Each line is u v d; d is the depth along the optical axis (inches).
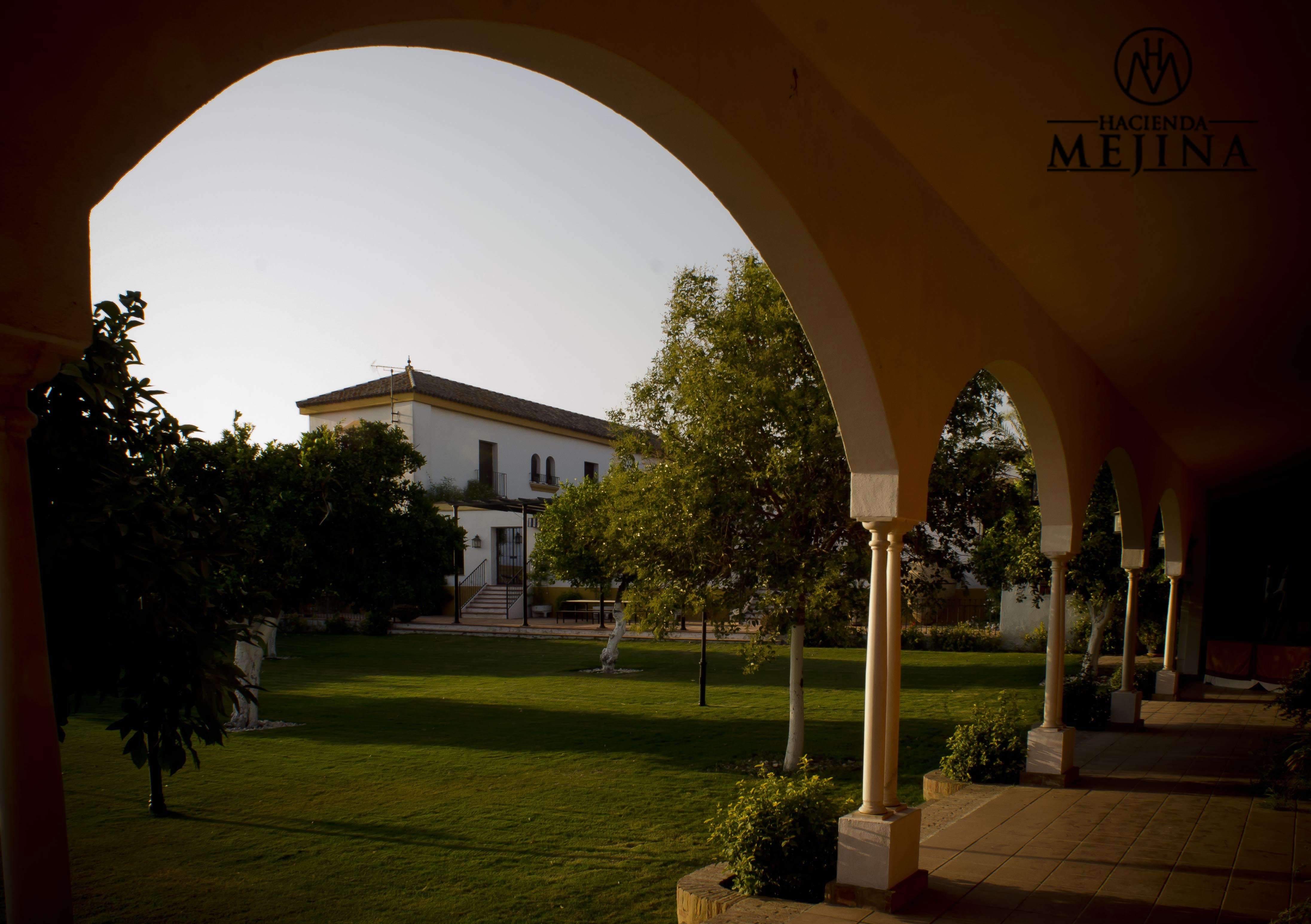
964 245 204.2
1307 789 266.5
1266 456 532.4
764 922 167.5
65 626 177.8
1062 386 273.1
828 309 155.3
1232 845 218.7
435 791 325.7
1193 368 320.2
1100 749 356.8
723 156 130.1
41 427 175.9
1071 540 285.7
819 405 327.0
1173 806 260.7
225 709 201.8
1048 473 281.6
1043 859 207.6
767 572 328.2
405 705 528.7
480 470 1405.0
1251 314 255.9
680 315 361.4
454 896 219.3
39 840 67.9
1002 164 172.4
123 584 181.0
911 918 167.9
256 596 249.1
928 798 297.0
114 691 191.0
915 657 821.2
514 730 446.6
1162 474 445.1
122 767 365.7
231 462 306.7
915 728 450.0
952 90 148.6
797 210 138.8
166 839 269.4
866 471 172.7
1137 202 183.3
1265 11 118.6
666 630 356.2
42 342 63.0
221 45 70.7
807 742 412.5
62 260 62.8
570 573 703.7
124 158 65.7
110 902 216.7
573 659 806.5
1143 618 611.2
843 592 323.6
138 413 206.5
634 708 520.1
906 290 175.5
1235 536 736.3
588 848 258.2
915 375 178.7
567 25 97.7
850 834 176.7
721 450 329.7
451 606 1296.8
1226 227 193.3
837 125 152.6
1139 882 190.2
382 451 518.6
